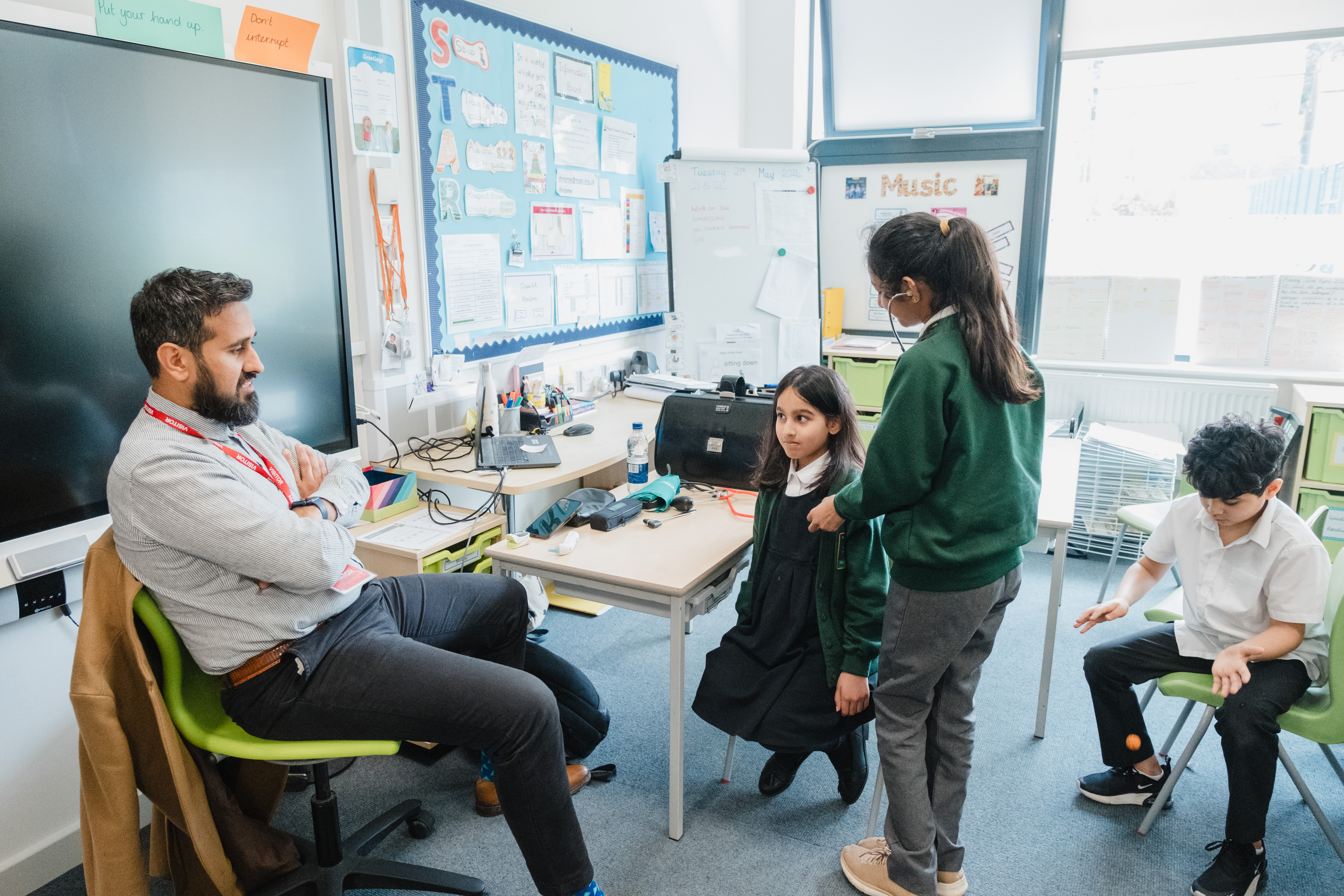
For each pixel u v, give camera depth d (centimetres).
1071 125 395
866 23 417
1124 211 394
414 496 242
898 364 146
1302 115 355
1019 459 150
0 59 150
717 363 366
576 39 318
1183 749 229
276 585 142
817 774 219
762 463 194
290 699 145
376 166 245
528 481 234
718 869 184
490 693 150
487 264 292
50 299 162
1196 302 385
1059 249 410
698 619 305
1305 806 205
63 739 183
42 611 173
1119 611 193
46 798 181
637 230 368
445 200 272
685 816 201
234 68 190
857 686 171
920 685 157
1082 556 368
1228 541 180
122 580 137
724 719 184
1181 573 192
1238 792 169
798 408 178
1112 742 200
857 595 171
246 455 152
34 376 162
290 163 206
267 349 206
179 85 179
